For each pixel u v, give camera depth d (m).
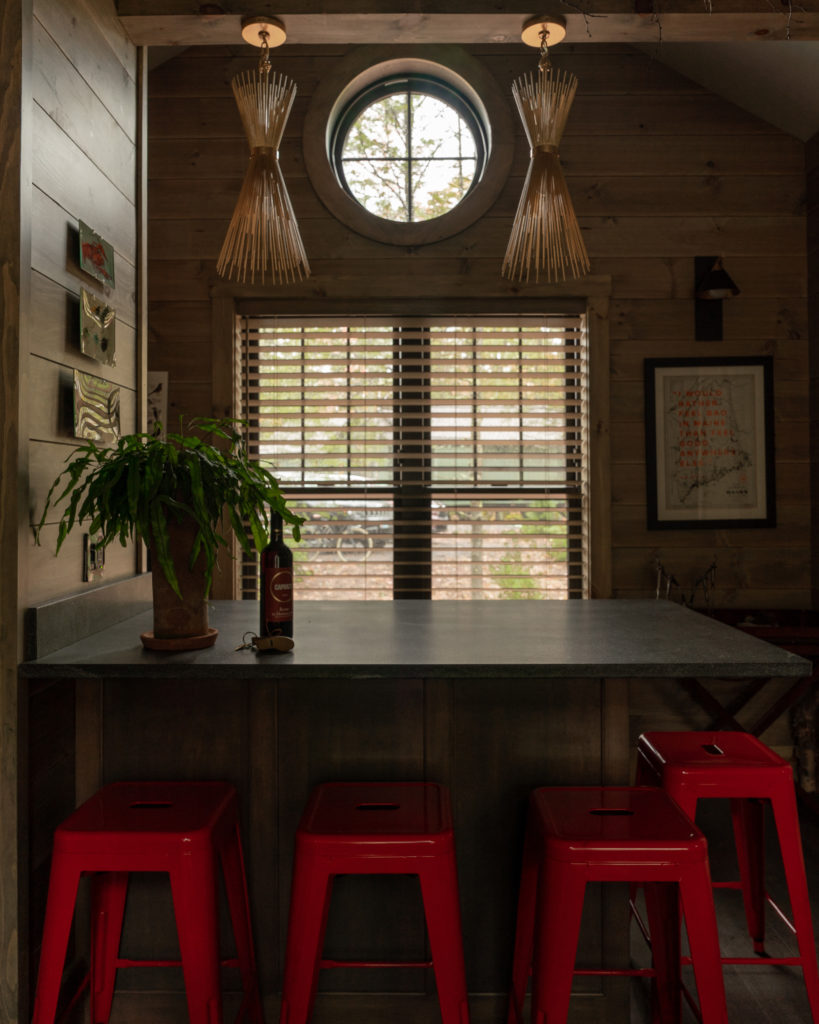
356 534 3.74
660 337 3.67
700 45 3.38
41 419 1.80
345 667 1.68
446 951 1.57
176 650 1.82
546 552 3.76
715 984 1.56
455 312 3.67
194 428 3.64
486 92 3.64
